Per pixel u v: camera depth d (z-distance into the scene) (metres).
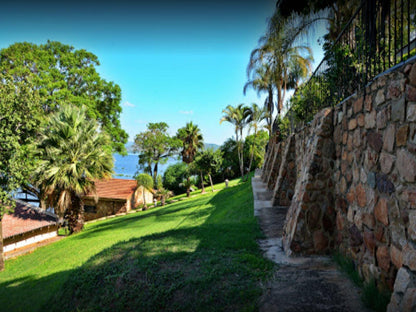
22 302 4.59
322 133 4.61
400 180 2.51
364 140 3.36
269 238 5.46
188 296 3.22
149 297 3.31
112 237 11.41
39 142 14.98
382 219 2.84
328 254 4.36
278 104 16.34
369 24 3.44
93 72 24.19
